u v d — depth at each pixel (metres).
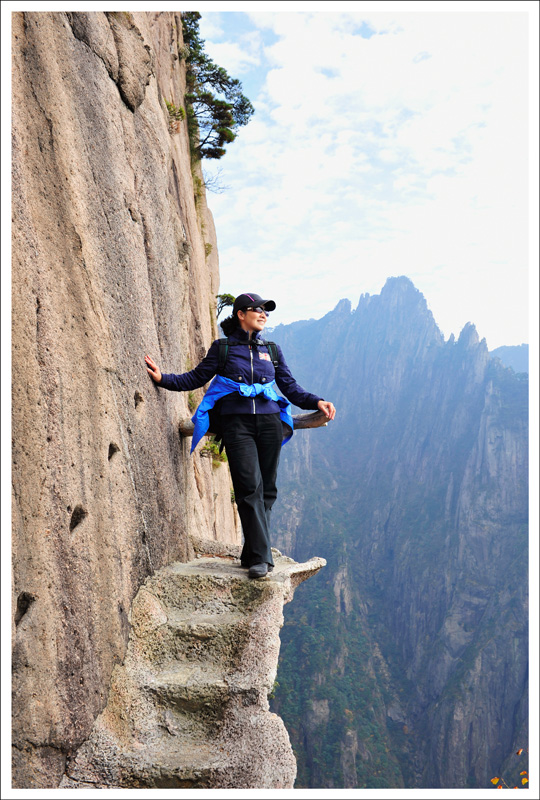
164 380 3.31
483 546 120.06
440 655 105.62
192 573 3.11
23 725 1.80
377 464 178.88
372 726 93.75
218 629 2.72
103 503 2.46
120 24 3.35
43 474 1.95
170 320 4.20
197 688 2.42
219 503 11.83
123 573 2.63
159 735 2.33
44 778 1.89
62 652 2.01
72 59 2.61
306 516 164.00
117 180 3.09
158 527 3.25
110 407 2.62
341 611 124.75
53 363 2.09
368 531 156.50
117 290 2.89
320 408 3.44
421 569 127.62
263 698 2.38
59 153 2.37
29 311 1.96
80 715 2.10
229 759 2.17
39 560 1.89
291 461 181.00
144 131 3.86
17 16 2.11
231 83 14.46
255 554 3.13
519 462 128.25
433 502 144.62
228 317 3.47
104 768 2.07
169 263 4.32
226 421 3.28
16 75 2.07
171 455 3.65
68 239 2.37
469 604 111.31
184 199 10.48
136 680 2.47
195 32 14.09
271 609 2.85
